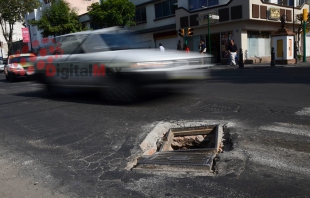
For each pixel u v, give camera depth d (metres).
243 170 3.10
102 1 23.86
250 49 20.25
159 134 4.64
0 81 15.93
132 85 6.23
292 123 4.52
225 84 8.84
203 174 3.10
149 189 2.87
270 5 19.66
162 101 6.75
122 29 8.03
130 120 5.35
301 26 20.61
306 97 6.23
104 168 3.43
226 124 4.68
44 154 3.99
